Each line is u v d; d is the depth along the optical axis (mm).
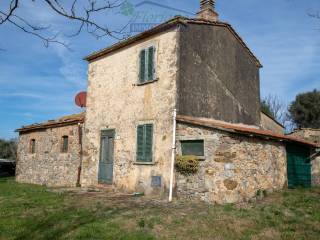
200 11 14625
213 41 13391
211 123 10656
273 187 12500
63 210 9219
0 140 42875
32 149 19562
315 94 37125
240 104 14523
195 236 7027
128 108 13320
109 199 10789
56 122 17266
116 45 14078
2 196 12148
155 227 7492
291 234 7238
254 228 7637
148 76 12648
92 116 15156
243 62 15133
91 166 14758
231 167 10453
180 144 11320
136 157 12555
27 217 8609
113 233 7023
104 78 14859
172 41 12023
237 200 10492
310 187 14102
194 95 12172
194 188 10633
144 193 11961
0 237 7020
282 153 13484
